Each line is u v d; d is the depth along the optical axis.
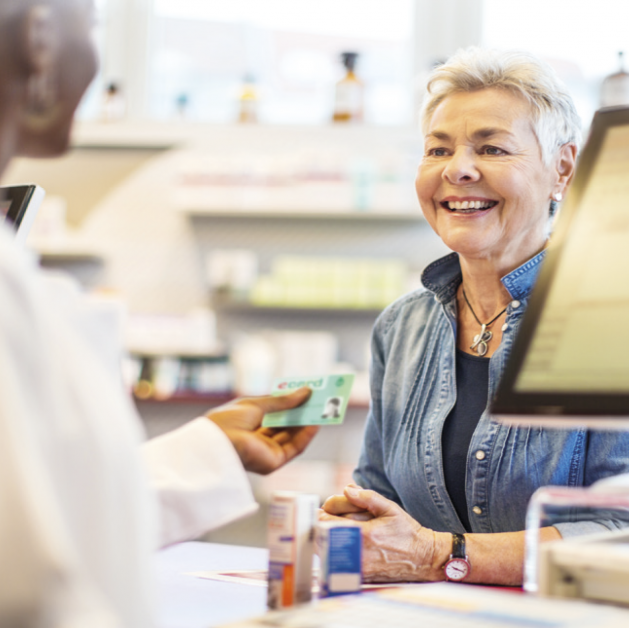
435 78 1.77
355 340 4.73
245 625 0.75
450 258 1.82
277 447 1.11
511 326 1.65
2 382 0.53
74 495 0.58
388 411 1.83
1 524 0.51
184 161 4.95
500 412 0.93
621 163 0.96
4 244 0.58
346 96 4.69
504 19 4.90
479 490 1.61
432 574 1.33
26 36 0.67
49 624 0.50
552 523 0.92
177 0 5.16
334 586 1.01
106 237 4.97
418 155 4.56
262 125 4.75
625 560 0.80
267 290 4.58
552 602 0.81
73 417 0.59
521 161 1.68
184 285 4.91
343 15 5.05
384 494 1.85
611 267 0.92
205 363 4.54
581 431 1.53
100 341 0.75
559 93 1.71
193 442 0.99
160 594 1.11
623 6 4.71
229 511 0.97
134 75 5.14
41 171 5.02
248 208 4.62
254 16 5.09
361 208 4.54
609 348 0.88
